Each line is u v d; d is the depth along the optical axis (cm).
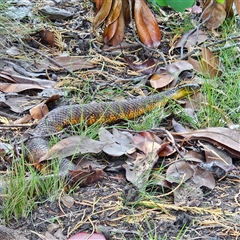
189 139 325
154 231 294
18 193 298
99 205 302
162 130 328
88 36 398
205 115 342
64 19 412
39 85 359
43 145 321
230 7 402
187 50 389
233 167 317
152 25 379
